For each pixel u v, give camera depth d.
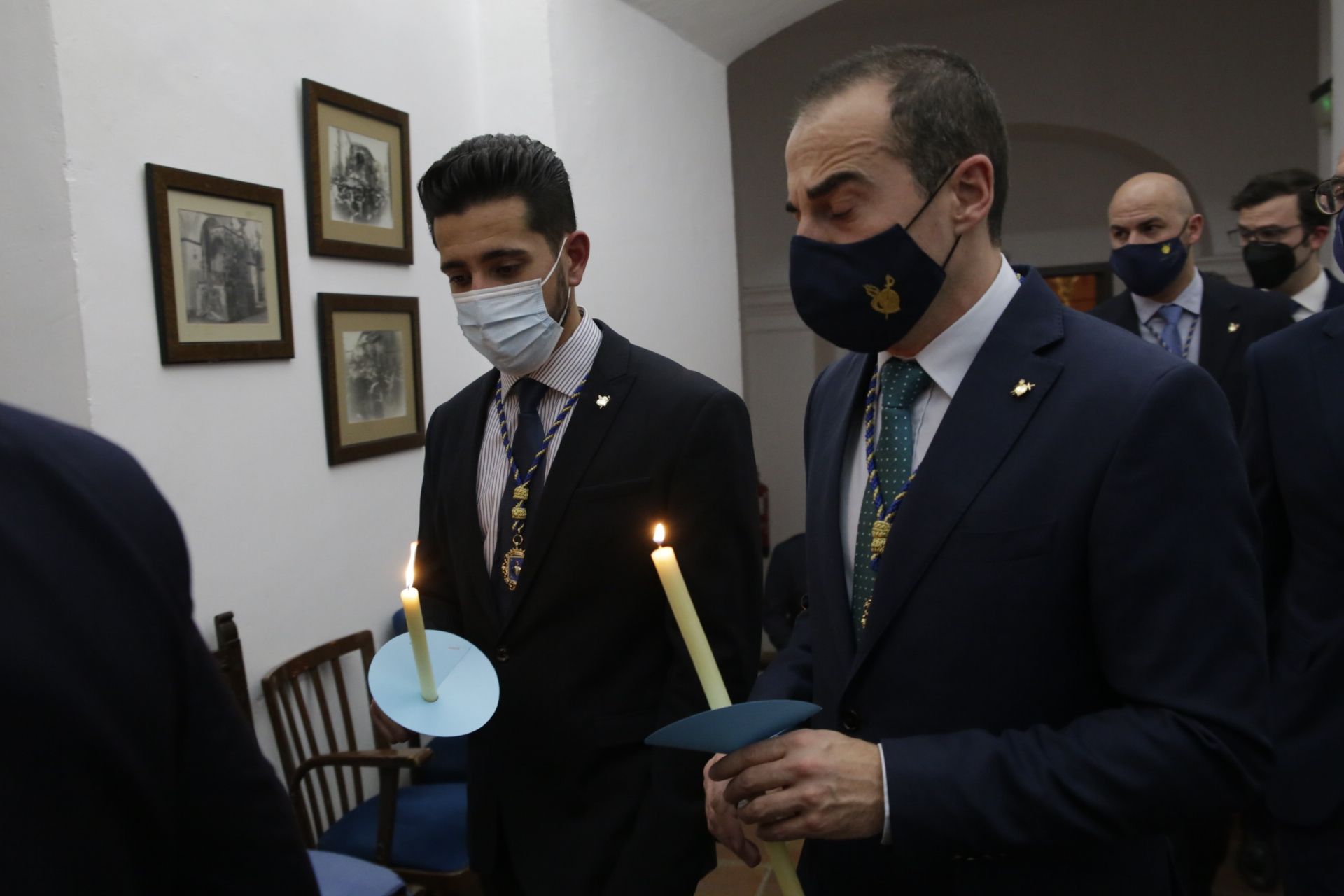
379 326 2.65
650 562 1.45
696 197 3.86
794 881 0.91
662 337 3.57
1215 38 5.81
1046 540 0.91
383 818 2.13
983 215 0.98
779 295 6.66
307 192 2.39
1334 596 1.63
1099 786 0.84
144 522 0.60
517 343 1.48
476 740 1.54
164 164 2.00
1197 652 0.86
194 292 2.06
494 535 1.54
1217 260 5.95
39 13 1.78
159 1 1.99
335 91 2.46
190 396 2.07
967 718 0.94
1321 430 1.63
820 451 1.20
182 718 0.61
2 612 0.51
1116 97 6.02
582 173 3.09
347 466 2.55
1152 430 0.87
